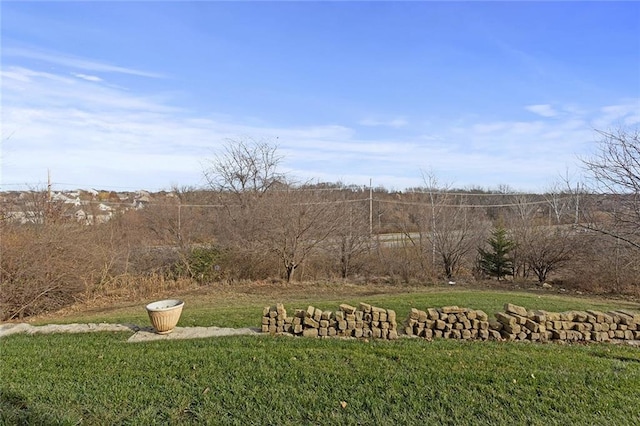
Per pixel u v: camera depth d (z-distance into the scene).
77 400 3.61
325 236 13.93
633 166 9.80
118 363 4.57
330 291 12.27
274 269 13.98
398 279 13.92
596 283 12.43
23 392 3.75
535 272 14.36
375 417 3.34
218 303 10.25
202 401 3.60
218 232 14.62
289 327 5.89
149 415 3.35
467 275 14.91
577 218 13.85
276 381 4.04
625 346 5.45
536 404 3.55
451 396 3.70
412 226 15.93
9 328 6.54
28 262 9.80
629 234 10.38
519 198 18.89
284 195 14.00
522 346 5.29
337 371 4.27
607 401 3.62
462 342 5.45
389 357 4.73
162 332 5.89
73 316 9.44
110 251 12.69
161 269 13.38
